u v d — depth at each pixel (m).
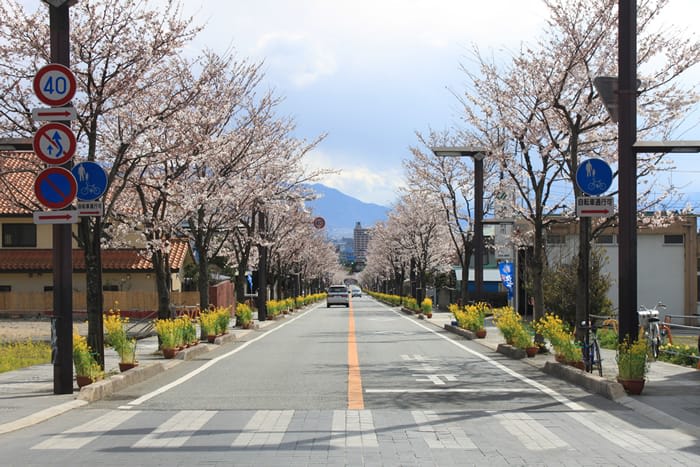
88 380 11.17
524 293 38.84
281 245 44.41
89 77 13.71
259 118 23.11
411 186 36.47
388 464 6.53
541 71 17.17
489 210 31.05
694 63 16.66
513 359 16.52
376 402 10.16
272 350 19.09
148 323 26.56
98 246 12.61
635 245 11.73
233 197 21.77
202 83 16.62
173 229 20.11
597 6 16.36
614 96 12.45
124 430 8.15
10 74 13.94
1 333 27.28
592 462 6.62
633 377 10.55
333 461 6.63
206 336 20.86
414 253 48.41
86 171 11.38
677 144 11.59
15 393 10.85
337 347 19.94
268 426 8.34
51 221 10.60
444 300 61.41
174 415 9.12
